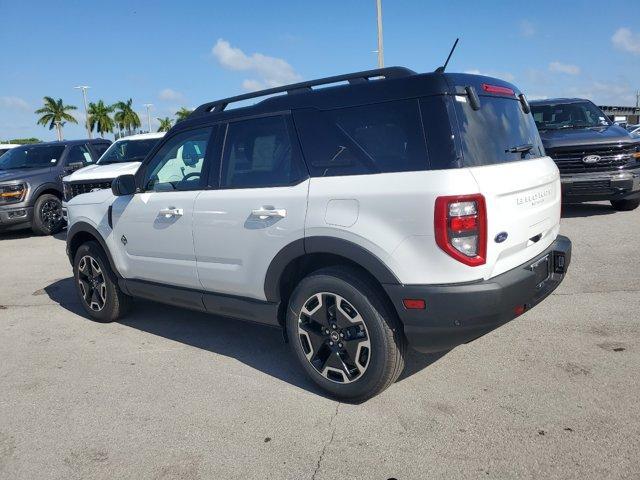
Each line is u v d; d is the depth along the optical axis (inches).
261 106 152.3
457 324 120.6
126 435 131.5
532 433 120.3
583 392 136.2
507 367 152.6
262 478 112.3
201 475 114.4
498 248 123.5
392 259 123.3
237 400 145.6
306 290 140.8
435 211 117.5
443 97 123.0
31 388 160.4
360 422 130.3
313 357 143.8
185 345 188.1
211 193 161.8
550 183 149.6
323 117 138.6
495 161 129.6
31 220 439.2
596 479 104.0
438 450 117.0
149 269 185.3
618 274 229.0
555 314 189.8
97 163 417.4
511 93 150.4
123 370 169.6
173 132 177.5
